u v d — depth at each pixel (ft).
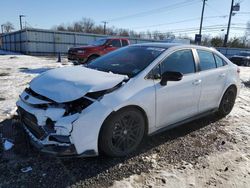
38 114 9.18
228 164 10.81
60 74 11.20
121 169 9.95
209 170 10.27
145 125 11.30
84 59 39.63
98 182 9.09
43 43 97.86
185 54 13.26
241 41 181.16
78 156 9.25
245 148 12.45
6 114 15.07
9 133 12.17
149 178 9.50
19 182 8.85
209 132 14.21
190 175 9.84
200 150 11.96
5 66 45.34
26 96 10.44
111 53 14.51
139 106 10.50
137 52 13.00
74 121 8.84
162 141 12.64
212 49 15.37
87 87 9.48
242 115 17.75
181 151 11.73
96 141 9.47
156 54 12.21
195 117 14.05
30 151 10.73
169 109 11.99
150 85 10.95
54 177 9.21
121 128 10.30
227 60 16.40
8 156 10.30
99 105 9.37
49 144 9.03
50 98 9.30
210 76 14.21
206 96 14.24
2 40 138.72
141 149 11.62
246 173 10.19
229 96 16.67
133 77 10.77
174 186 9.10
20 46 103.04
